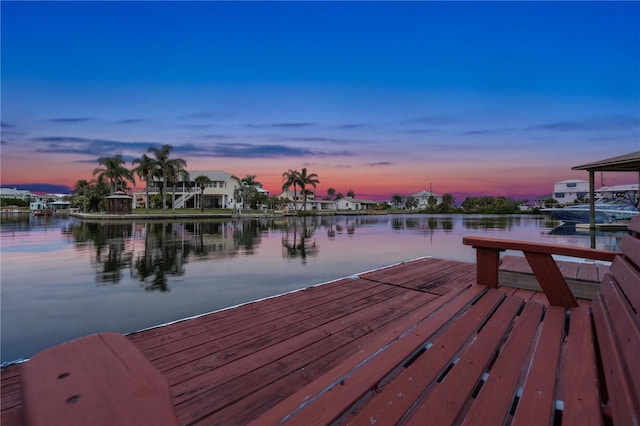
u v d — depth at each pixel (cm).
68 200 9169
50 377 56
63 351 65
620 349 113
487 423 108
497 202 6594
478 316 212
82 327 450
